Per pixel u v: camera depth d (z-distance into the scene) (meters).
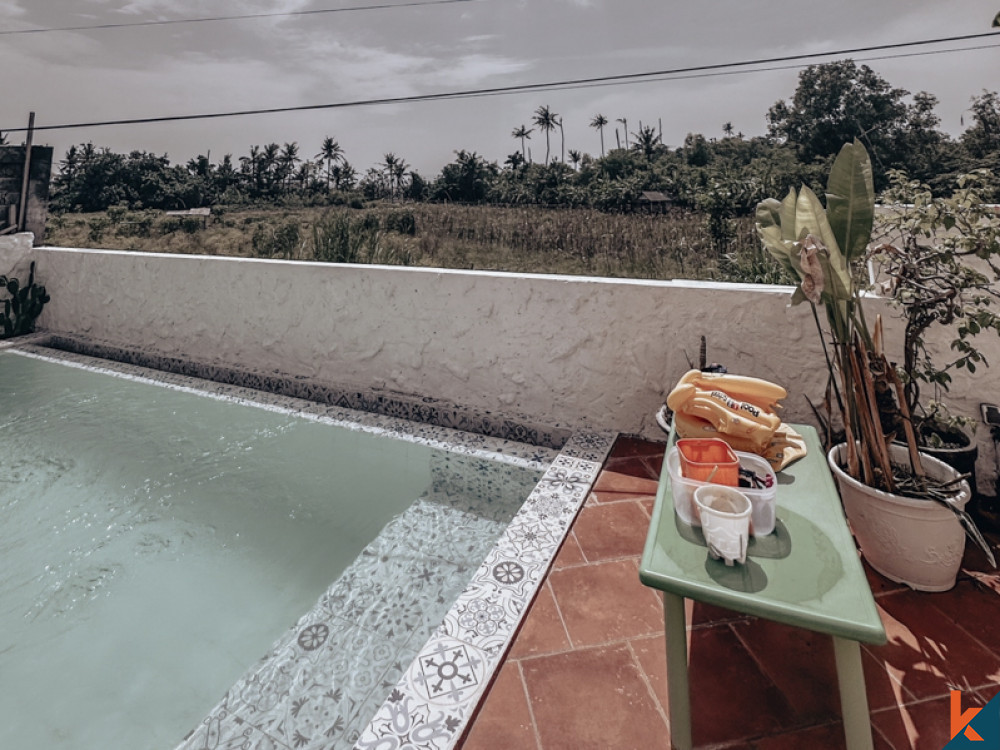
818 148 43.53
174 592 1.91
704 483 1.09
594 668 1.36
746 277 5.42
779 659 1.38
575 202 31.66
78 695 1.47
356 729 1.37
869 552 1.68
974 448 1.77
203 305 4.08
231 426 3.33
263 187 55.16
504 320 3.04
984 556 1.77
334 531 2.32
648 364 2.72
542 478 2.36
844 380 1.64
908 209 1.77
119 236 31.97
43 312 5.01
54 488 2.62
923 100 42.16
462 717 1.21
